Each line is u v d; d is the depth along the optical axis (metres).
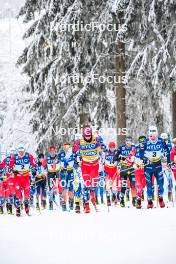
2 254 14.26
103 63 43.97
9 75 108.44
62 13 45.84
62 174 29.67
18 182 27.77
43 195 32.72
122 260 12.72
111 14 40.84
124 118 44.25
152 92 46.00
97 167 26.69
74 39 45.03
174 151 31.41
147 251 13.77
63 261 12.88
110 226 19.30
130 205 30.36
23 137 80.44
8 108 84.31
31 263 12.78
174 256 13.05
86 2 44.31
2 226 21.58
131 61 44.75
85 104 44.91
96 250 14.19
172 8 40.44
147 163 26.53
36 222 22.47
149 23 40.97
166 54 40.41
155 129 26.69
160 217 21.45
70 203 29.59
